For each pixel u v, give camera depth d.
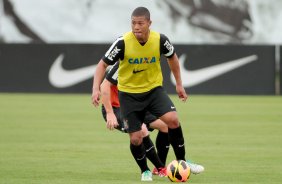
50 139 45.62
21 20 99.19
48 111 64.12
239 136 47.50
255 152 40.06
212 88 82.44
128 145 43.25
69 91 84.06
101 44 83.31
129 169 33.88
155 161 31.78
